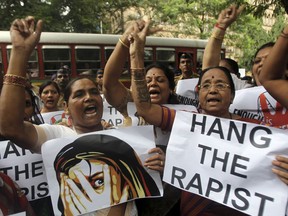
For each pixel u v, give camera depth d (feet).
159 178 7.47
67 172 6.93
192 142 7.36
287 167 6.48
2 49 34.14
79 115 7.39
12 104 6.26
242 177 6.84
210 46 10.40
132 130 7.41
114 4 67.51
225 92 7.72
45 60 36.40
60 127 7.48
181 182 7.33
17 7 52.70
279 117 8.53
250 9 25.62
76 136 7.05
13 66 6.30
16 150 7.18
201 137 7.29
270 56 6.17
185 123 7.43
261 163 6.71
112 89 8.48
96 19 62.54
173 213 8.07
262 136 6.80
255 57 9.30
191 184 7.26
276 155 6.63
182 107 9.50
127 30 8.00
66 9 58.80
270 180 6.62
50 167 6.85
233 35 78.18
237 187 6.88
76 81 7.47
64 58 37.37
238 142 6.98
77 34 38.24
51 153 6.86
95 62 39.06
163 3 70.95
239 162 6.90
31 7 54.24
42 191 7.33
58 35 37.06
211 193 7.07
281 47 6.01
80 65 38.17
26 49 6.36
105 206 7.02
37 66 36.04
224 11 10.33
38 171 7.30
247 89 8.93
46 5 55.77
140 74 7.51
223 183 7.00
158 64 9.87
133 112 8.93
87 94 7.38
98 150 7.14
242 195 6.81
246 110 8.91
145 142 7.44
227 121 7.09
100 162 7.13
